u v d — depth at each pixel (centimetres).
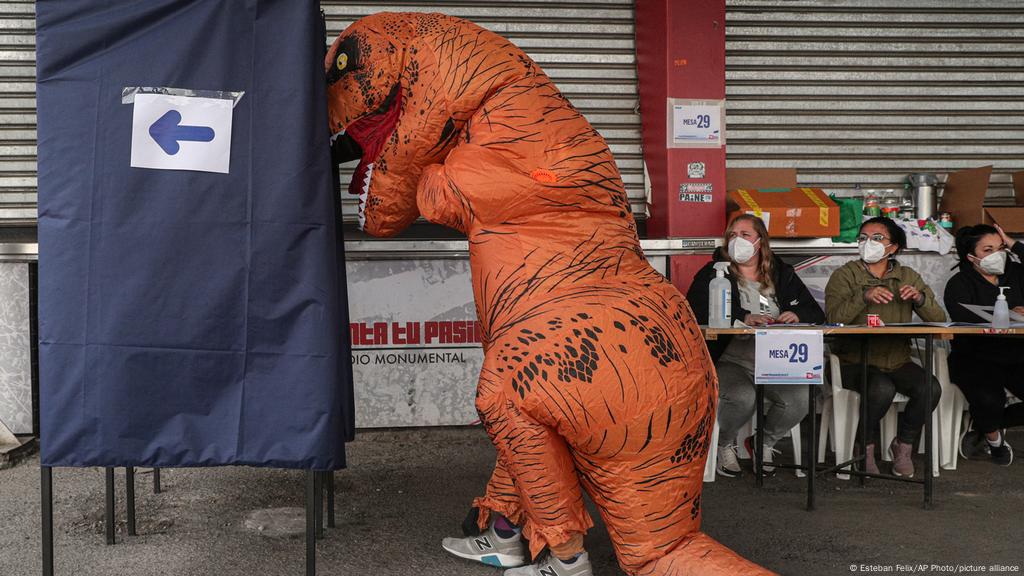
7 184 593
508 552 339
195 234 270
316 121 277
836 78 661
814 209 592
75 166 266
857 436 512
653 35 617
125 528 385
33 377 559
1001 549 361
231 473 486
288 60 274
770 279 493
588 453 278
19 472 488
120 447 268
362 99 322
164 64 268
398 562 345
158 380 269
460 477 483
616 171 310
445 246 587
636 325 276
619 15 638
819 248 607
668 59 600
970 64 671
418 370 591
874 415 478
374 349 586
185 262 270
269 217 273
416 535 380
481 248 295
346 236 606
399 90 320
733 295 480
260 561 343
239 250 272
